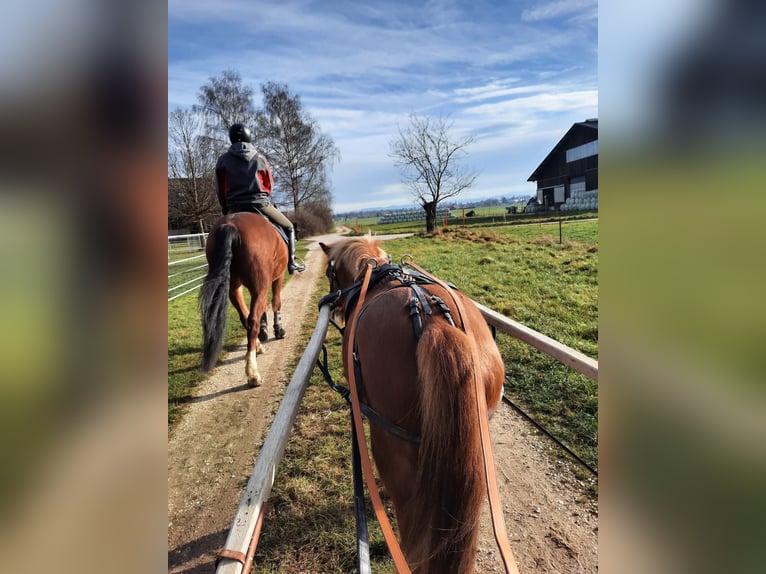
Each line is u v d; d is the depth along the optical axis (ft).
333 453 11.03
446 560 4.54
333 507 9.25
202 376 16.76
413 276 7.55
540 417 12.01
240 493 10.14
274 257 16.07
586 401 12.42
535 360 15.03
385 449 5.54
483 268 33.12
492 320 9.66
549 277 28.07
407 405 5.26
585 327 18.25
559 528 8.41
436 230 76.18
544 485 9.55
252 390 15.29
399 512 5.41
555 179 113.80
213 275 13.30
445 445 4.57
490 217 106.52
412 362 5.33
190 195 80.23
